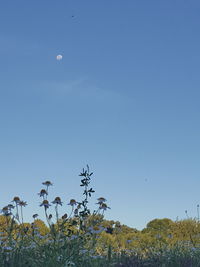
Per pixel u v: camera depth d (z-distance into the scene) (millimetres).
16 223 8422
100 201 8320
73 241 7516
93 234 8219
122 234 15125
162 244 13438
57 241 7496
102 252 10375
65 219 7840
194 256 9938
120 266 8500
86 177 7605
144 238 14375
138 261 9078
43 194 7664
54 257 6984
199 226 19500
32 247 7922
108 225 13305
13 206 7828
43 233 11555
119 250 11484
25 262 7074
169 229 19625
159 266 8852
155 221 20266
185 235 18781
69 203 7727
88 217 8180
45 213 7492
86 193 7602
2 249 7461
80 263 7469
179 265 9000
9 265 6992
